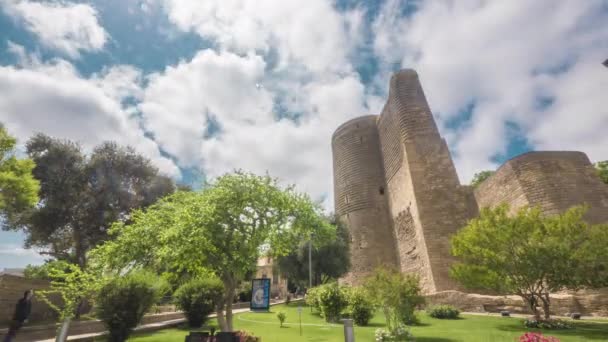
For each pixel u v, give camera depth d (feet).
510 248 45.09
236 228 36.09
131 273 39.81
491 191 88.94
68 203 72.59
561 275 42.06
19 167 47.21
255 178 38.04
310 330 45.70
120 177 83.82
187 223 33.09
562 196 70.90
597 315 54.54
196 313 52.44
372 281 42.34
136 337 41.11
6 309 44.14
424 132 108.78
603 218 67.97
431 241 90.33
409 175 104.53
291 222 39.65
